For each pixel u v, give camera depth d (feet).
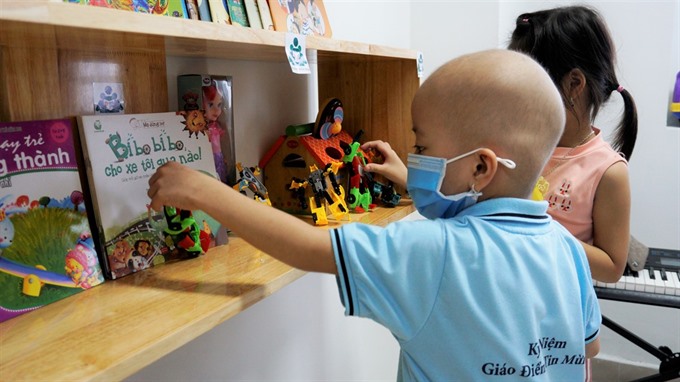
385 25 5.76
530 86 2.27
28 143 2.04
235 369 3.74
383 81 3.85
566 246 2.59
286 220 2.16
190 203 2.15
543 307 2.31
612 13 6.51
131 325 1.85
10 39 1.88
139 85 2.62
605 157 3.70
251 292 2.14
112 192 2.32
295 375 4.46
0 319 1.89
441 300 2.14
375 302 2.13
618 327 5.78
